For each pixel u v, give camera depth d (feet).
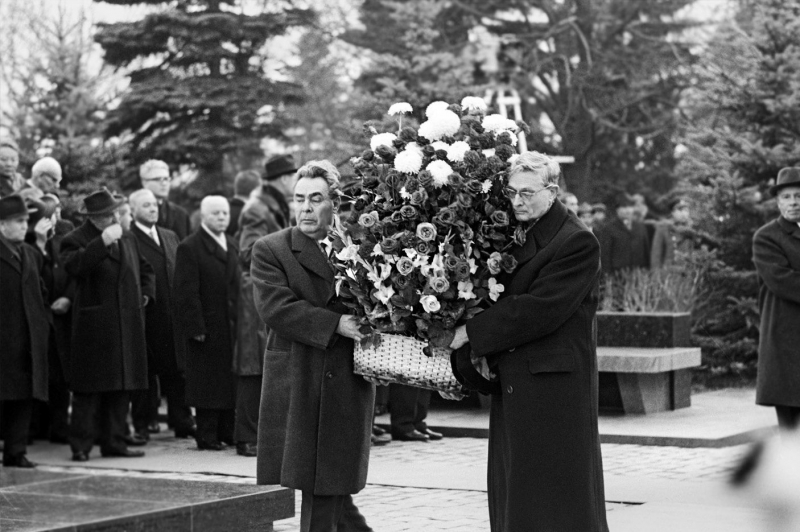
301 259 21.04
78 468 34.12
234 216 44.57
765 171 58.13
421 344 19.17
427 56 76.23
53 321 39.11
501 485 19.30
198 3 89.97
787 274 32.14
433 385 19.33
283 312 20.36
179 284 36.88
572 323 18.79
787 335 32.55
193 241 37.17
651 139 101.30
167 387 40.60
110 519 18.13
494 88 76.79
